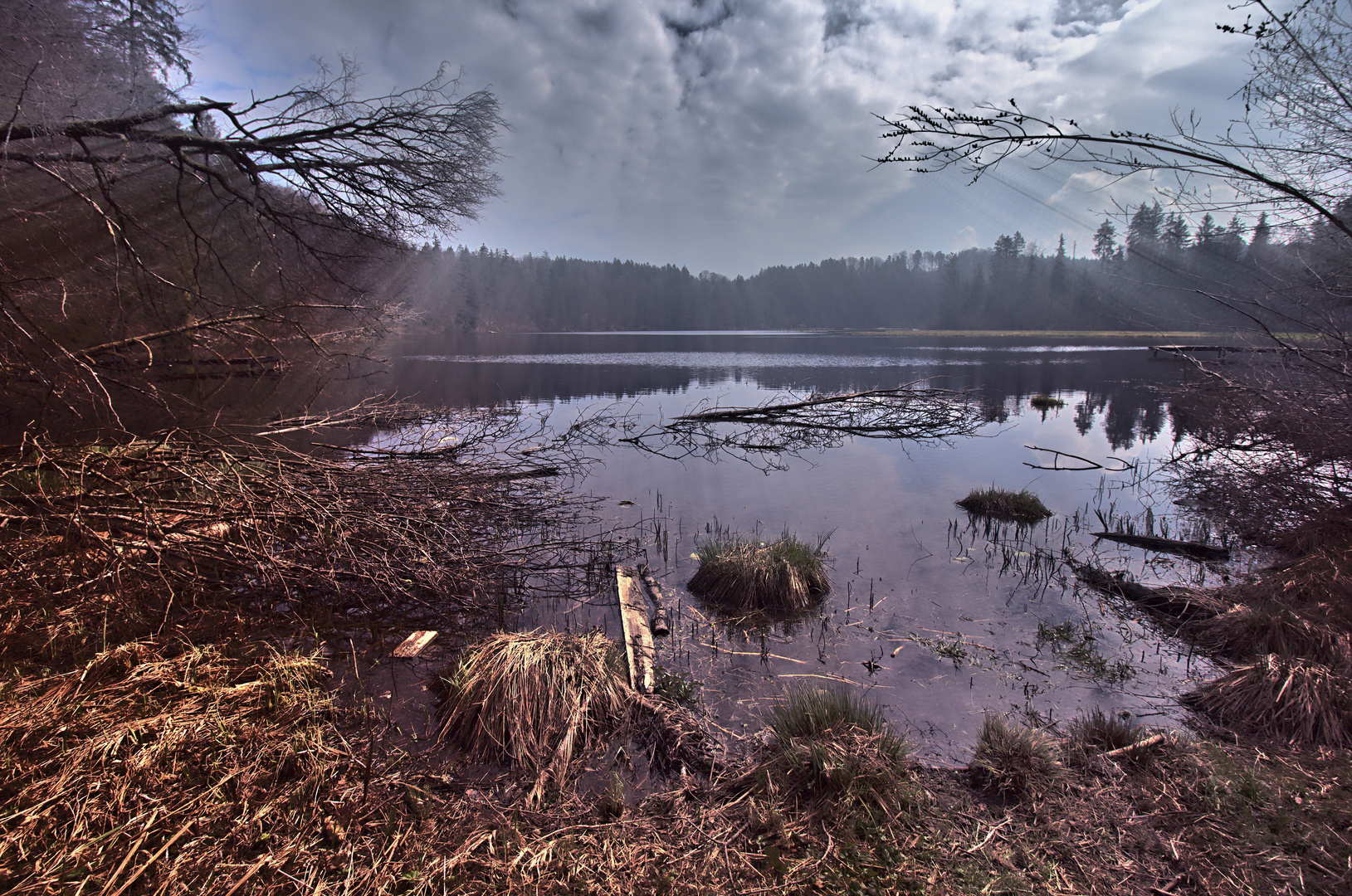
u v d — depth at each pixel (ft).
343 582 16.01
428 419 31.96
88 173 25.52
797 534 23.26
